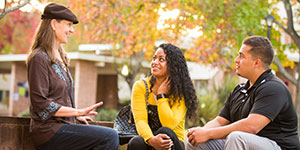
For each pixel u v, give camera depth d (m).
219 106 12.19
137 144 3.00
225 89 13.20
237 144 2.71
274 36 9.73
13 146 2.92
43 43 2.81
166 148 2.88
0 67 22.53
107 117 12.75
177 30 9.06
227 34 9.07
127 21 9.70
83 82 16.42
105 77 22.22
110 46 12.97
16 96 19.56
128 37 10.16
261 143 2.74
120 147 3.87
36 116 2.69
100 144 2.73
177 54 3.28
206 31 8.88
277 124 2.90
